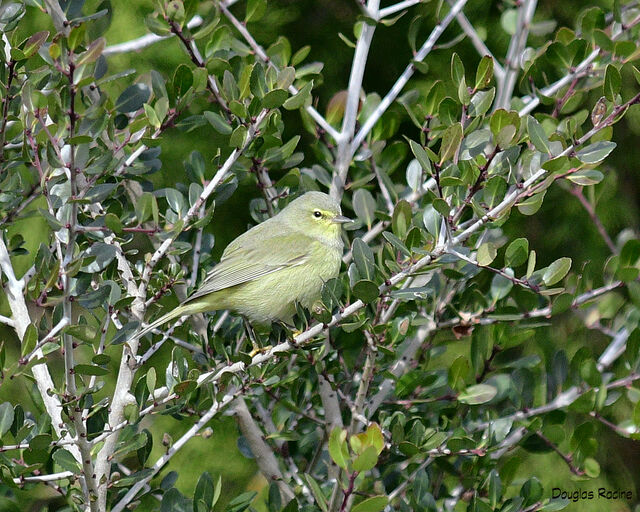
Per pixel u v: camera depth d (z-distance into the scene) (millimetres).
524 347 15258
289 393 11242
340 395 10234
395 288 9977
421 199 11555
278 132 10266
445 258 8250
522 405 9633
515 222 16047
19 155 9617
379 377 10977
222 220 16188
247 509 9594
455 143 7777
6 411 8672
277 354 9039
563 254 16031
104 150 8719
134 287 9672
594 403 9195
